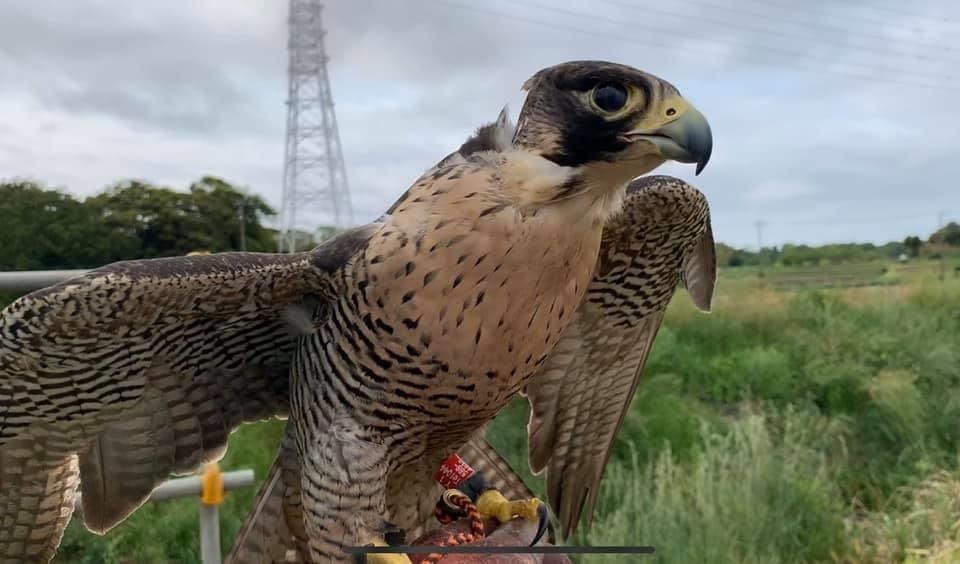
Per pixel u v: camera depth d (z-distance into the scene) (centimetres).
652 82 26
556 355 42
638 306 41
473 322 26
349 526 28
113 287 26
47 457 32
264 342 33
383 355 27
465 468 34
